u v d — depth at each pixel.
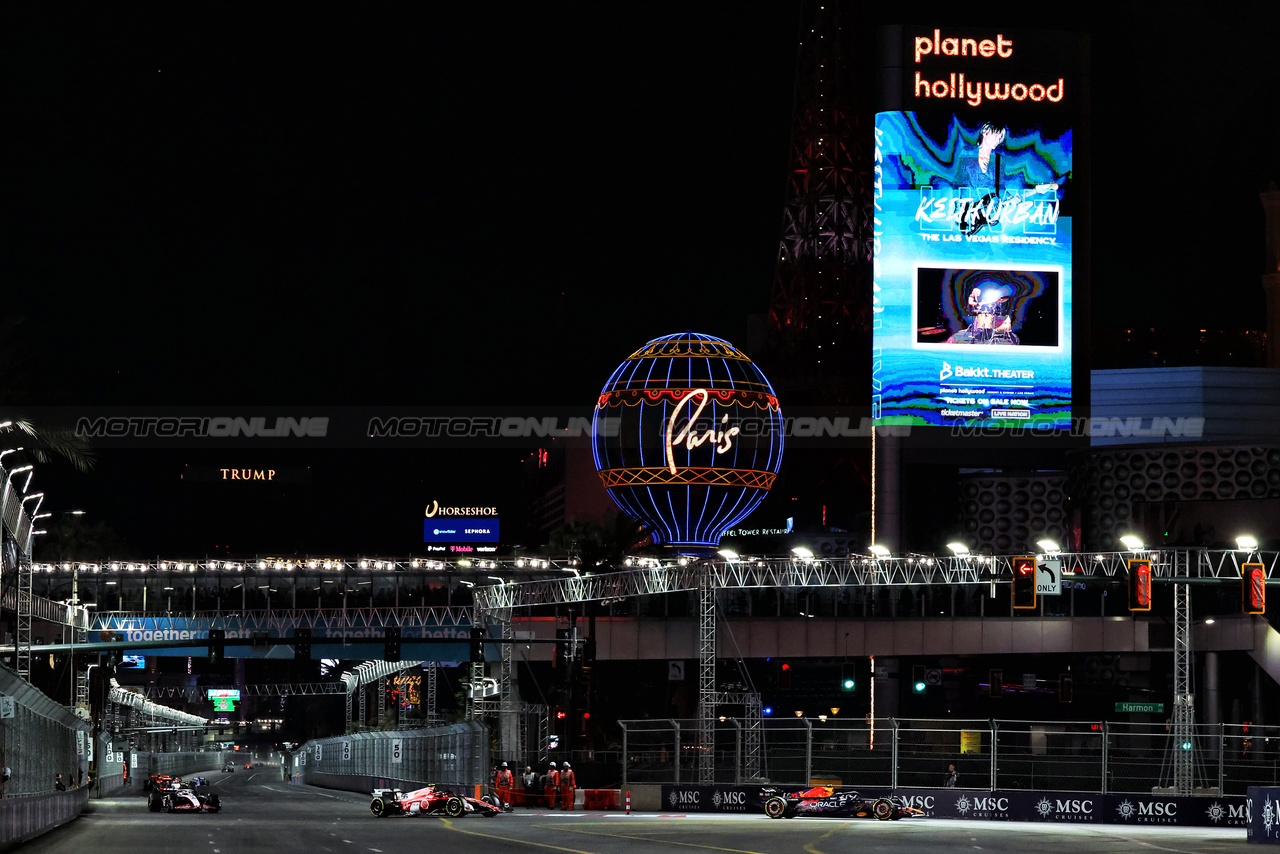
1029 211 152.00
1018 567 58.34
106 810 73.00
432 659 123.56
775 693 147.62
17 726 49.28
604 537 117.12
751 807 64.50
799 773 76.94
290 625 126.69
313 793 115.62
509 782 71.38
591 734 101.38
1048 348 151.38
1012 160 152.38
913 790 60.88
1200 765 67.44
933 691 137.88
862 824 54.09
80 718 83.19
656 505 197.88
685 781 79.31
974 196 151.88
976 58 153.38
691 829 49.62
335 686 192.00
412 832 47.34
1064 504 161.62
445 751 81.31
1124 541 68.38
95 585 138.25
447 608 122.75
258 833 46.62
